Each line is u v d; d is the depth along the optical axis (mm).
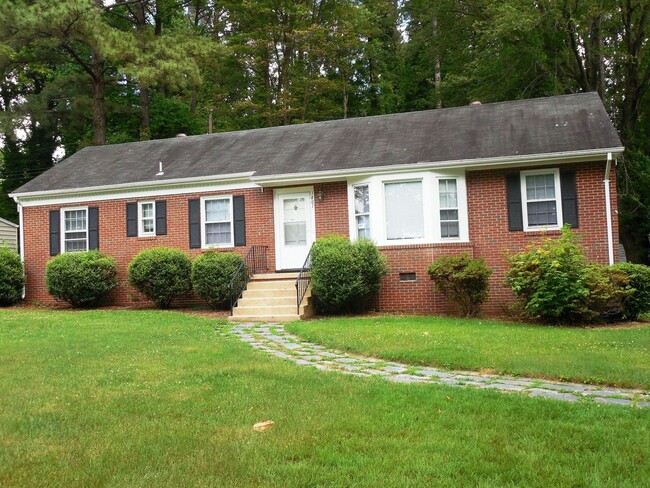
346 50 34594
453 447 4320
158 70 25688
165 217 17625
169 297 16562
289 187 16469
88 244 18359
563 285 11625
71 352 8766
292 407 5438
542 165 14422
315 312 14758
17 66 28922
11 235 26516
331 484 3705
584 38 24312
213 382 6551
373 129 18219
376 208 15133
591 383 6488
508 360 7488
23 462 4121
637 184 21609
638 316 13164
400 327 11211
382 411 5289
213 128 34719
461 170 14805
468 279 13281
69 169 20266
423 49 31516
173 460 4133
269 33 31922
